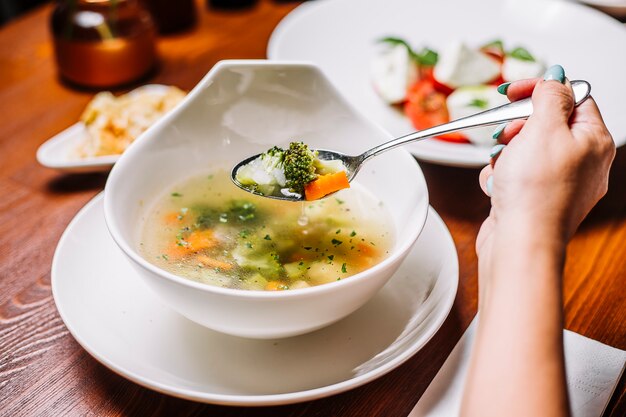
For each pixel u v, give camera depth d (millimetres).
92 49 726
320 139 552
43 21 885
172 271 488
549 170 387
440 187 622
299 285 483
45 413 445
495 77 726
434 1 825
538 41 789
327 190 499
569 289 528
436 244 515
